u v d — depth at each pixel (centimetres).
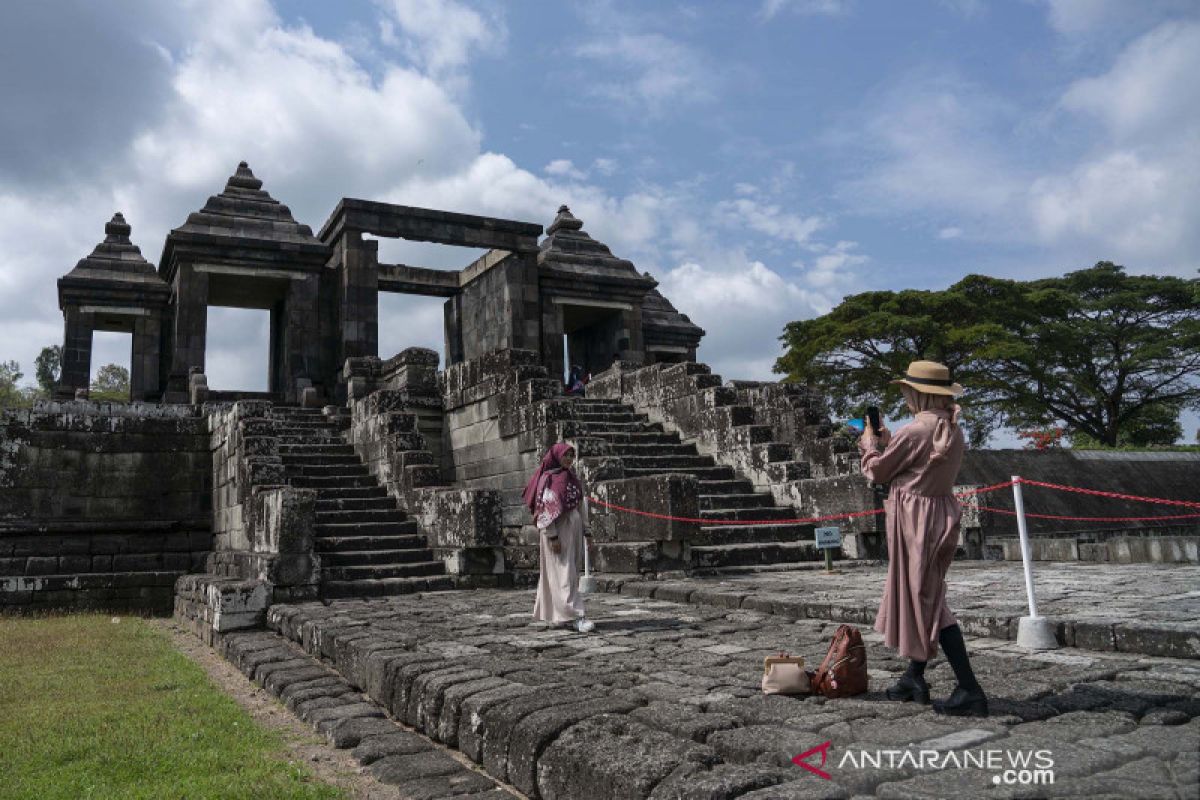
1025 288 4059
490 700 434
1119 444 4322
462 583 1062
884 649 546
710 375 1575
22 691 671
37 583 1350
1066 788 267
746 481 1380
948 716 369
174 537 1520
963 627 611
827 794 274
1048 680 429
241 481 1215
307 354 2441
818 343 3775
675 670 498
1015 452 2183
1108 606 641
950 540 379
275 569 946
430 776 412
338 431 1631
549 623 712
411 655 575
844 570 1066
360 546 1136
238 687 694
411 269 2906
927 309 3769
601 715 388
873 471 397
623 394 1739
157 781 432
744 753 335
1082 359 4019
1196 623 513
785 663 427
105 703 621
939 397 402
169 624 1180
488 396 1469
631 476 1305
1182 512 2258
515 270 2705
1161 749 308
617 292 3000
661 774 312
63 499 1487
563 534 708
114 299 2505
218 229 2405
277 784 410
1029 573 547
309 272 2483
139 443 1559
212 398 2262
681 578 997
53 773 451
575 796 345
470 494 1073
